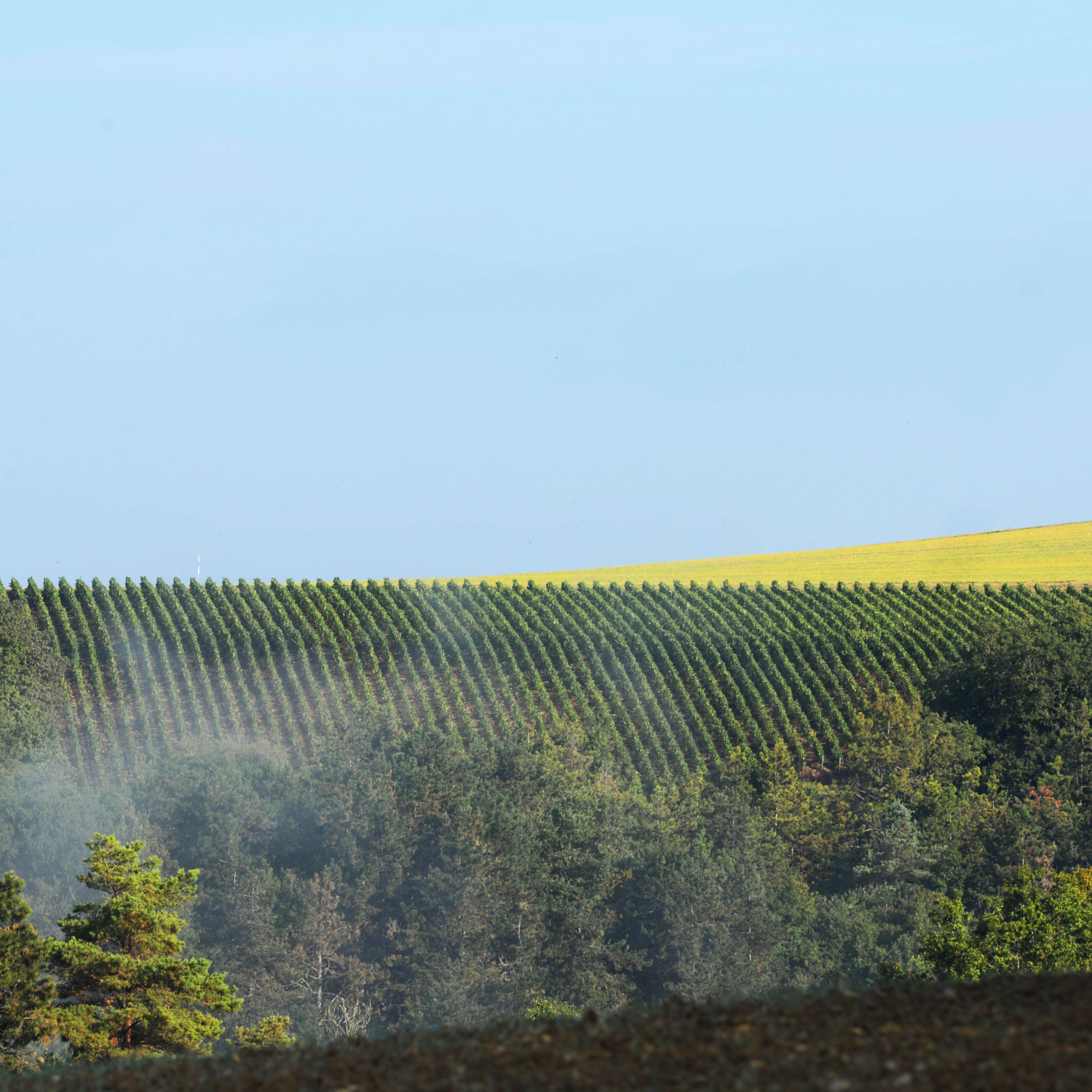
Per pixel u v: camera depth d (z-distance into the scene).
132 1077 11.34
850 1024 11.06
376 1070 10.53
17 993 29.78
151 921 33.41
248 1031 36.09
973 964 31.23
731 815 58.62
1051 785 66.00
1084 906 33.47
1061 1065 9.50
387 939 51.00
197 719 73.25
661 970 51.16
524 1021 12.66
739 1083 9.51
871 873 58.75
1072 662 72.19
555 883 51.62
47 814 51.16
